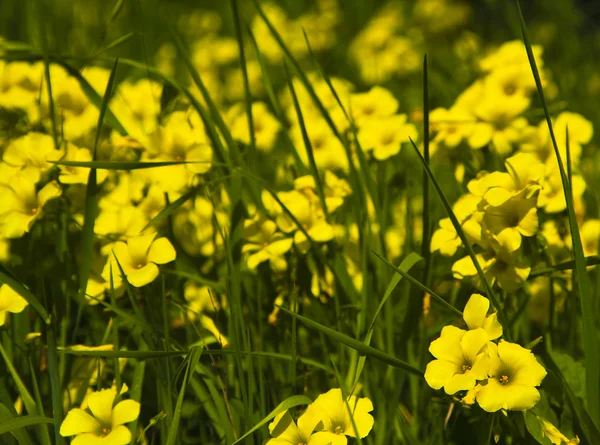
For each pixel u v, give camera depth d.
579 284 1.09
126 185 1.23
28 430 1.12
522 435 1.11
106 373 1.16
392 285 1.10
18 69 1.28
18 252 1.17
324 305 1.19
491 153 1.25
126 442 1.06
